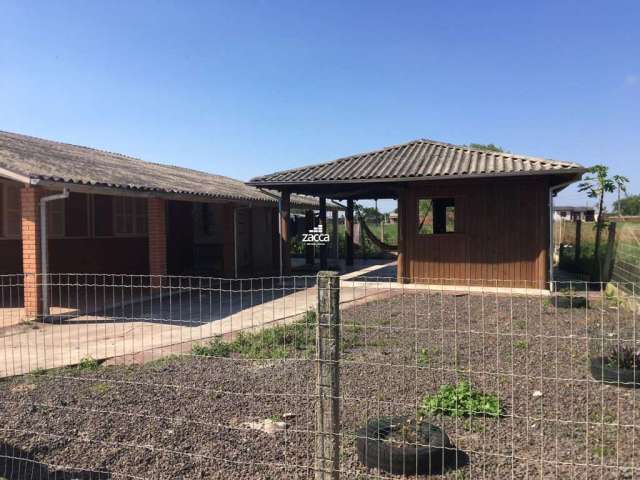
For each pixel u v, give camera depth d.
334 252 25.80
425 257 14.70
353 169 15.26
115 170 13.88
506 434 4.34
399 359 6.65
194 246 19.77
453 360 6.59
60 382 6.07
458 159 15.06
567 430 4.41
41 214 10.16
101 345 8.18
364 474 3.74
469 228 14.33
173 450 4.21
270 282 16.48
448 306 11.10
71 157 13.97
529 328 8.68
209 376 6.11
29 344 8.32
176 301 12.71
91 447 4.31
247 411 5.00
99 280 14.97
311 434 4.44
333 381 3.40
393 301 11.88
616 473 3.66
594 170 17.83
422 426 4.14
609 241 13.70
